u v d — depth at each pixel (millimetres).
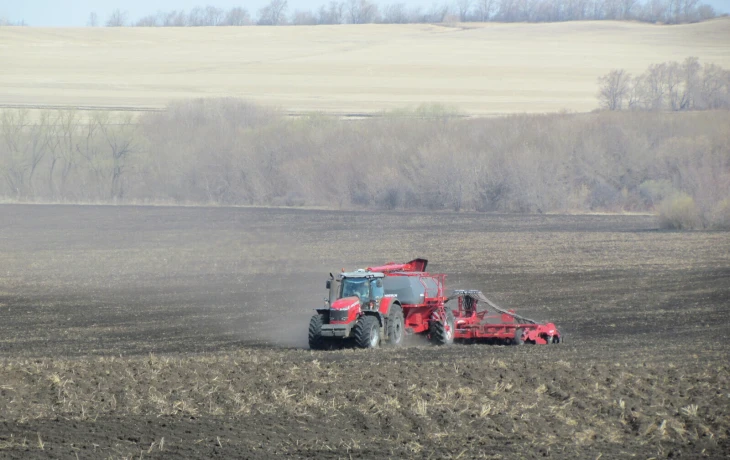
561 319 83438
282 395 48594
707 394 48031
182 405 47125
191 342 73062
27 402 48125
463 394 48062
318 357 61906
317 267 127938
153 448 39906
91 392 50000
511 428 42500
